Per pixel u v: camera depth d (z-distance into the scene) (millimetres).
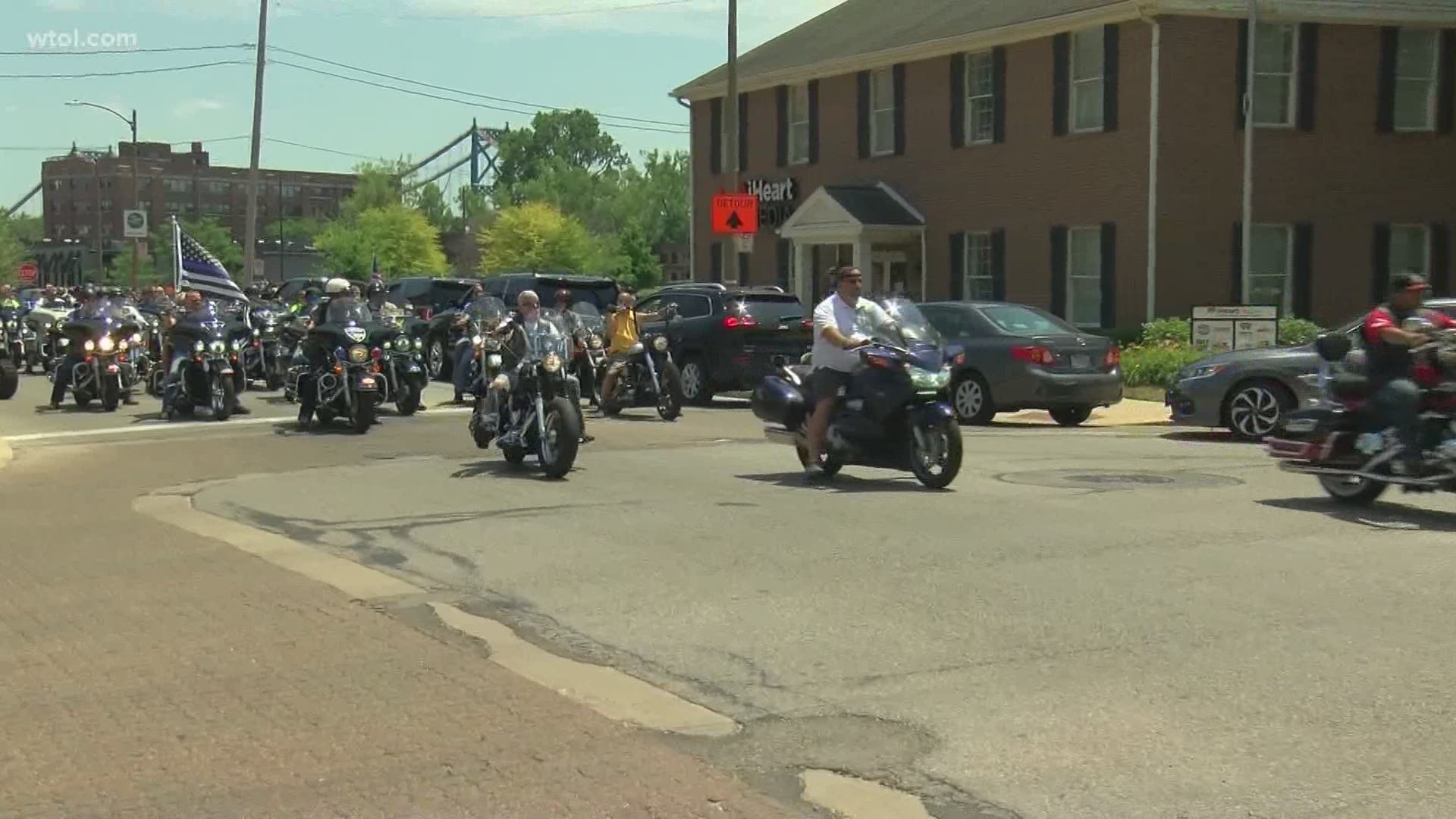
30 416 21500
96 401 23969
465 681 6801
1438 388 11000
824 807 5199
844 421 12977
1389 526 10742
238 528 11164
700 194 40875
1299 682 6660
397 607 8328
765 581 8906
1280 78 28781
